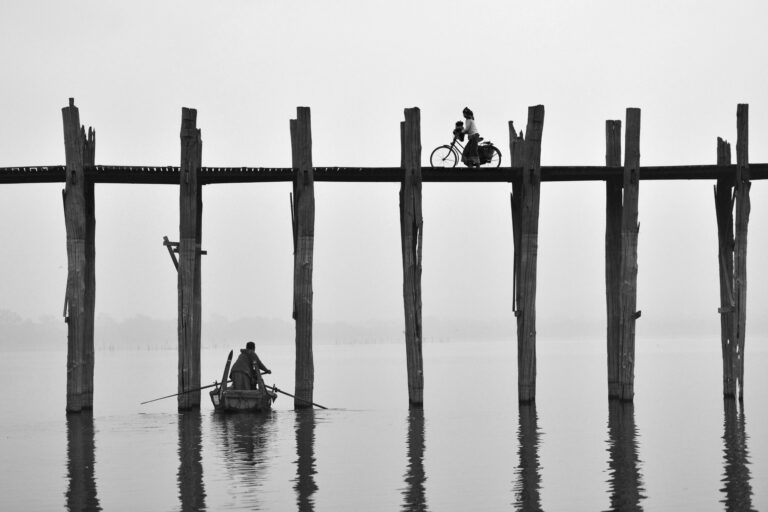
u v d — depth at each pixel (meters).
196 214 28.36
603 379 51.31
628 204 28.31
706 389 41.59
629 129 28.14
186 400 29.45
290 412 30.09
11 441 24.86
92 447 23.56
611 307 29.89
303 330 28.72
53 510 16.98
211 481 19.23
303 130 27.56
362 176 28.27
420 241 28.28
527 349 29.81
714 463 20.73
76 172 27.09
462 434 25.55
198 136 27.59
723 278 30.33
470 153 29.50
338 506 17.03
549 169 28.47
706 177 28.94
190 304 28.17
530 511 16.59
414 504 17.17
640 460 21.25
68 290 27.73
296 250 28.31
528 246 28.56
